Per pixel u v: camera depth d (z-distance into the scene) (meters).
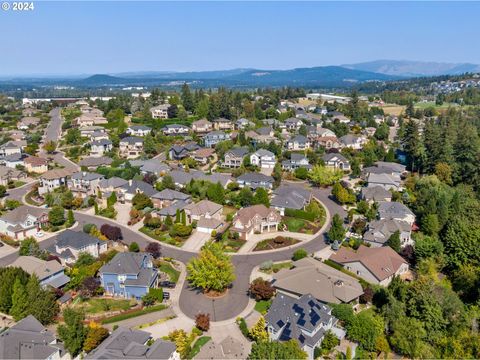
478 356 47.97
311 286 59.28
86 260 68.75
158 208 98.81
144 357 44.16
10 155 133.38
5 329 53.16
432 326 53.16
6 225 84.25
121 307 59.19
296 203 95.12
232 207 98.81
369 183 108.88
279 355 43.16
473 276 63.97
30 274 61.72
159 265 71.38
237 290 64.31
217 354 46.47
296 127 175.75
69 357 49.06
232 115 182.88
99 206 99.69
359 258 67.31
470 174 112.81
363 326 51.38
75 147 146.62
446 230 78.38
